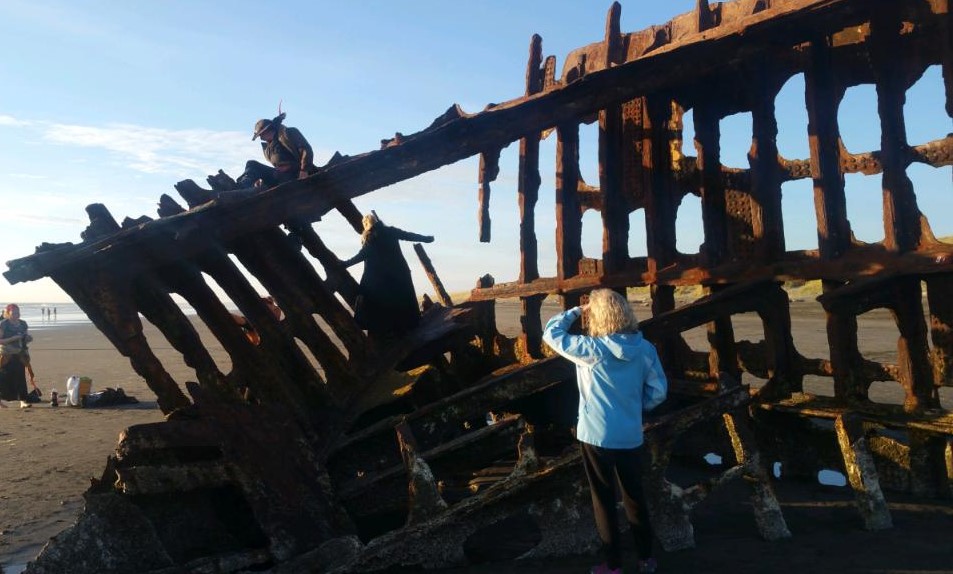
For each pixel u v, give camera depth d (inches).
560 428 304.7
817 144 232.4
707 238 268.8
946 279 208.2
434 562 173.3
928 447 207.5
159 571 165.3
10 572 193.2
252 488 180.9
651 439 182.4
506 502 176.4
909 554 163.9
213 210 207.8
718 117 272.7
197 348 210.4
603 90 233.1
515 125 233.6
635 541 162.4
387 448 222.4
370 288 289.6
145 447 175.5
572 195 325.7
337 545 176.7
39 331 2202.3
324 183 220.1
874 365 223.3
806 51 239.3
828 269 227.3
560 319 172.7
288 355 236.2
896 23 213.3
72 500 267.0
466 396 217.0
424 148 225.8
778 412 243.3
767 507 183.5
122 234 197.2
